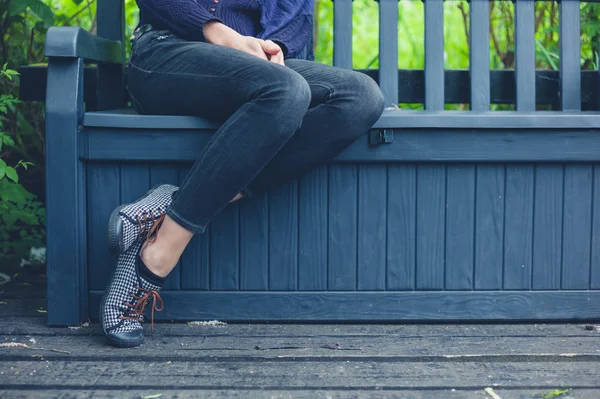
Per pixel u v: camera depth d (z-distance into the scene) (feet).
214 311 5.81
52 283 5.61
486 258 5.82
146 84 5.60
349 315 5.83
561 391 4.47
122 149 5.57
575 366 4.93
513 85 7.68
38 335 5.47
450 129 5.65
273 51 5.60
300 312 5.82
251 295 5.80
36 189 8.33
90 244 5.73
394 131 5.63
